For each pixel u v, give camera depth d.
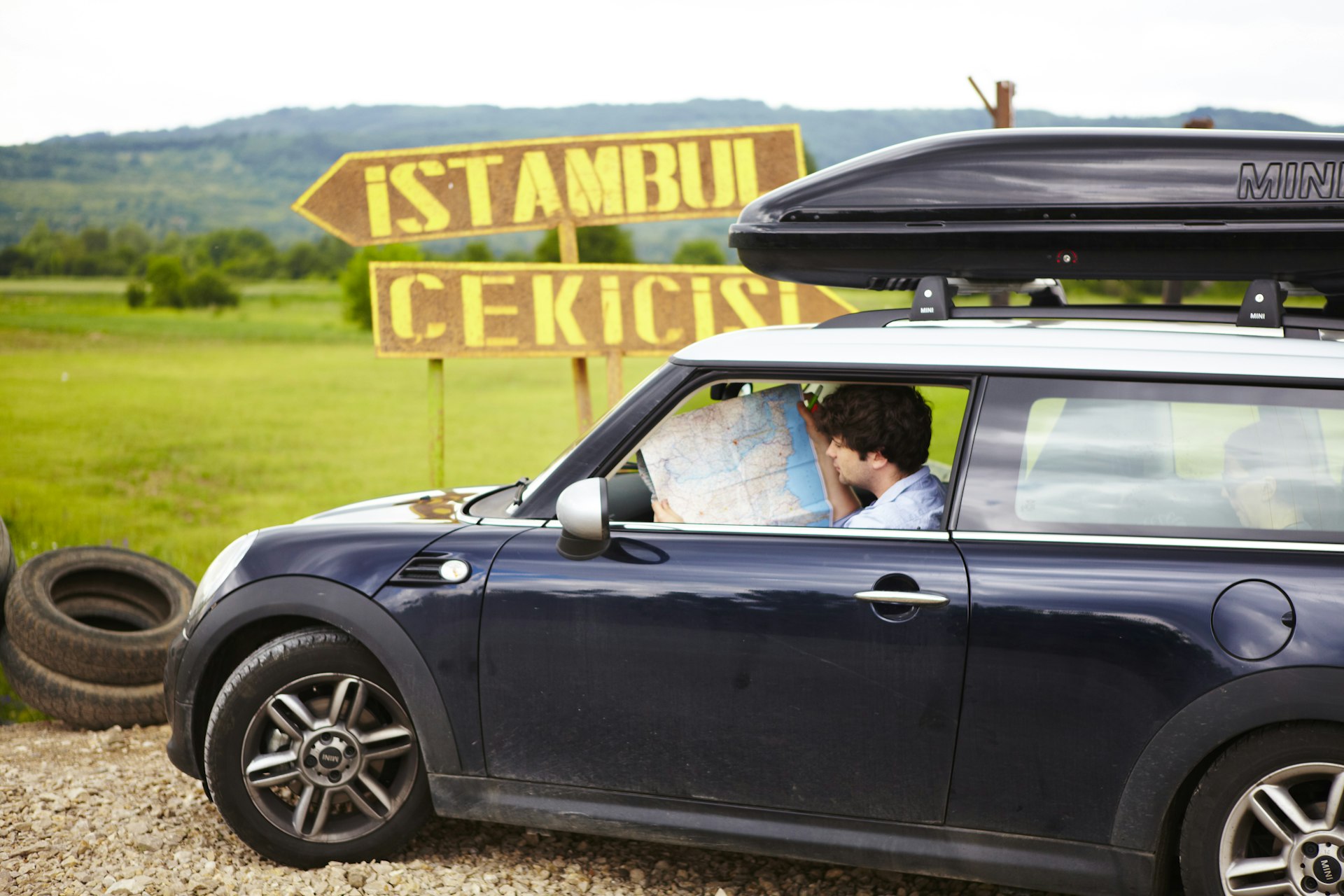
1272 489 3.18
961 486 3.39
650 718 3.51
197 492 43.81
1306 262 3.33
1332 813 3.04
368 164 9.05
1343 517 3.11
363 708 3.88
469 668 3.66
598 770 3.60
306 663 3.82
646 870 4.00
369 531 3.90
